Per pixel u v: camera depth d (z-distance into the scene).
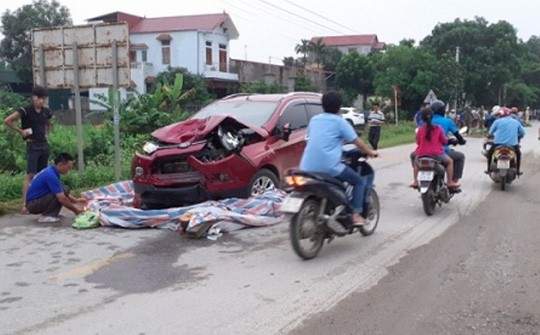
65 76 10.58
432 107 8.93
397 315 4.55
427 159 8.12
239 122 8.19
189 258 6.06
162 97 18.66
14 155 12.25
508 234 7.16
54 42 10.53
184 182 7.84
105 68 10.21
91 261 5.96
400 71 41.19
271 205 7.65
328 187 6.00
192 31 40.84
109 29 10.06
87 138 14.45
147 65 40.78
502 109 11.18
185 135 8.06
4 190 9.18
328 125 6.09
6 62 49.47
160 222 7.28
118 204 8.43
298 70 43.41
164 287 5.16
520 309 4.66
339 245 6.61
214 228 6.93
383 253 6.29
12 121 8.34
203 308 4.66
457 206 9.02
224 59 44.00
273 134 8.65
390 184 11.43
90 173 10.61
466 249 6.46
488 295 4.99
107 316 4.50
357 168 6.66
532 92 65.50
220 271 5.62
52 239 6.85
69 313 4.56
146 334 4.18
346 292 5.06
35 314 4.54
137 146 14.54
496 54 46.38
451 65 39.88
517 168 10.79
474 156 17.39
